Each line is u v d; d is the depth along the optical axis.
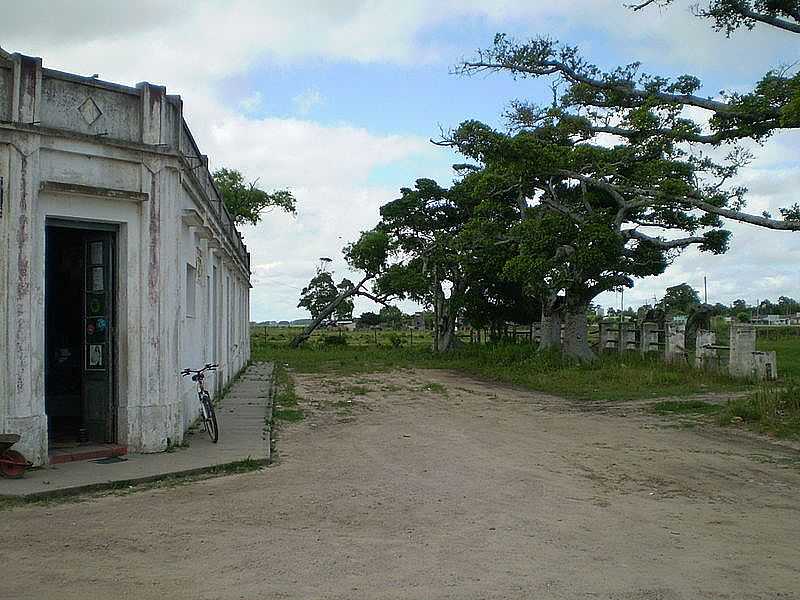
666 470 10.08
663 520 7.48
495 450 11.51
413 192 39.91
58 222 9.78
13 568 5.66
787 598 5.27
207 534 6.65
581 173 20.88
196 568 5.71
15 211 8.96
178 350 10.94
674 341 25.41
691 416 15.55
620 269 26.27
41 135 9.23
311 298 61.09
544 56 18.53
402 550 6.27
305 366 31.77
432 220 40.44
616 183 21.52
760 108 14.88
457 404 18.11
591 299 27.56
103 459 9.82
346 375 27.17
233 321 23.89
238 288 26.66
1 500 7.75
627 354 27.62
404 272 41.06
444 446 11.85
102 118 10.04
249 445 11.11
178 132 11.21
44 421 9.20
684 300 44.00
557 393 20.72
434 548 6.34
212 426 11.33
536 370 25.97
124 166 10.21
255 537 6.58
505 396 20.05
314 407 17.14
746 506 8.18
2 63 9.06
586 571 5.79
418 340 54.38
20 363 8.97
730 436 13.09
